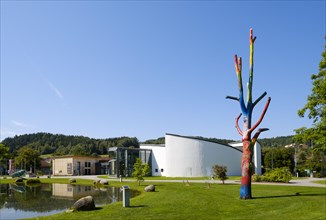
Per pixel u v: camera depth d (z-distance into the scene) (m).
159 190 30.70
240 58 24.95
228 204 20.11
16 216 18.23
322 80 23.38
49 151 169.62
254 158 81.00
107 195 29.73
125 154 73.44
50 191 35.41
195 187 33.19
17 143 186.75
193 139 69.69
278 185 35.31
